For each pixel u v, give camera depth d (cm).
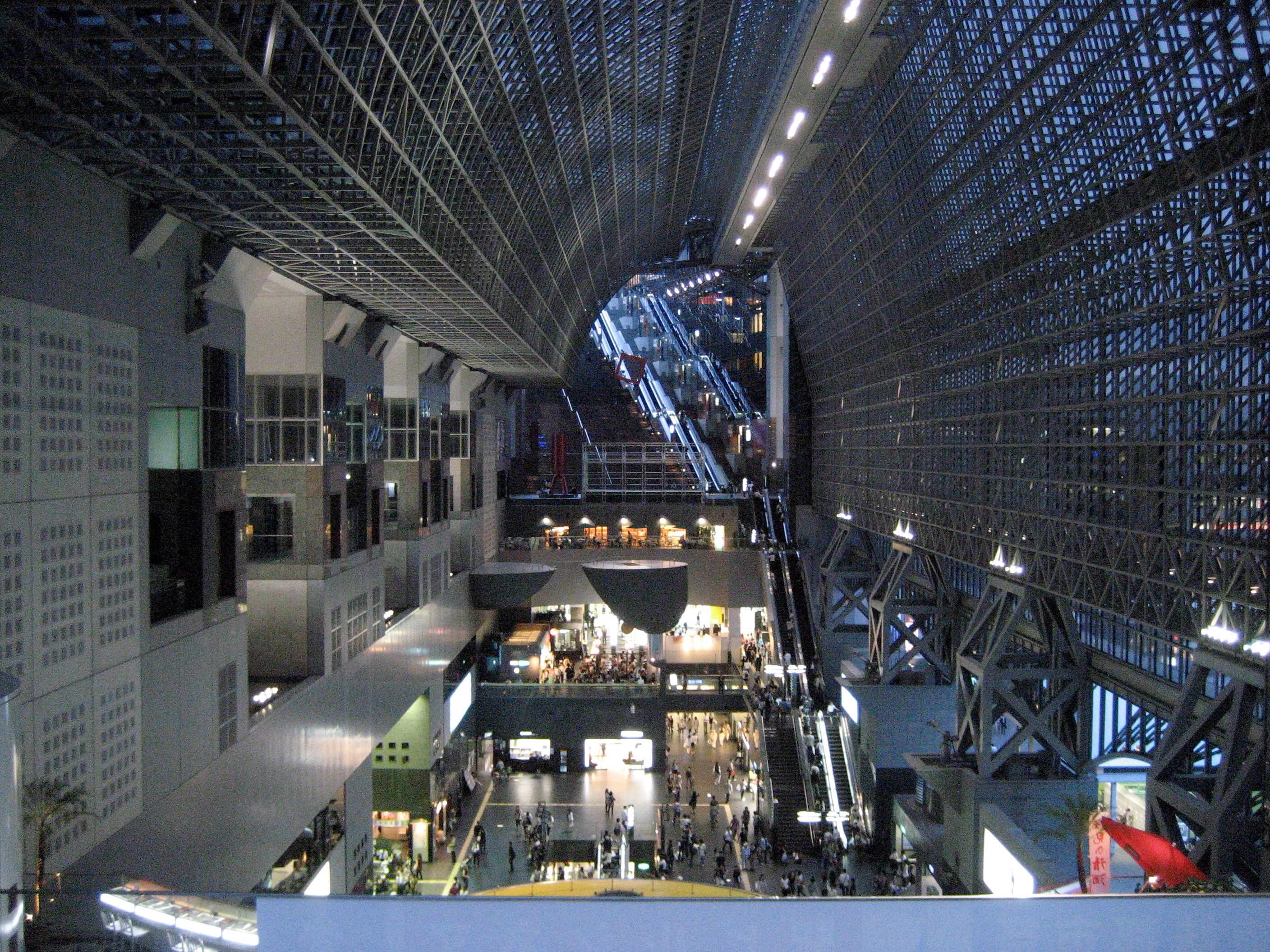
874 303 4684
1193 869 2139
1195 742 2364
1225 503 2108
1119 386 2553
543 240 4028
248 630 3244
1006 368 3344
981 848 3203
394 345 4100
